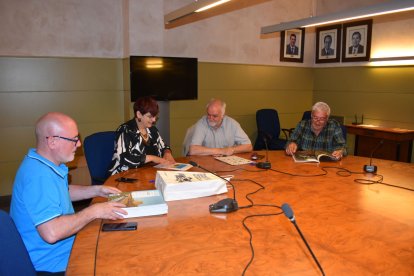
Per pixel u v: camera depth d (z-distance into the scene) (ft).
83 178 12.53
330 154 8.63
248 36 16.66
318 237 4.15
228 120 9.95
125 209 4.69
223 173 7.09
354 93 17.10
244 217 4.77
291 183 6.45
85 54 13.47
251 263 3.53
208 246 3.90
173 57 13.94
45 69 12.81
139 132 8.19
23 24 12.25
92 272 3.34
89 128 13.93
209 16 15.39
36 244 4.36
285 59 17.97
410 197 5.69
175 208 5.10
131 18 13.16
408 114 14.96
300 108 19.08
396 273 3.38
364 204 5.33
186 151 10.12
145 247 3.87
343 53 17.31
